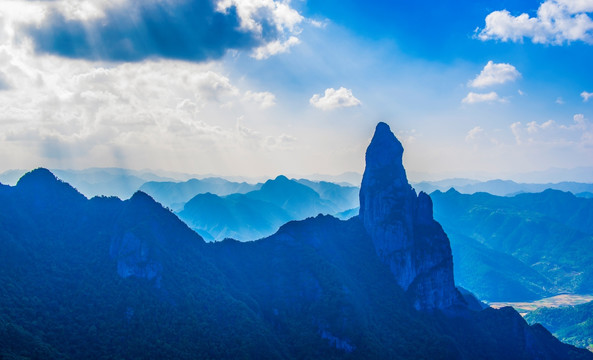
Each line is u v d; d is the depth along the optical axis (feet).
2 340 633.61
